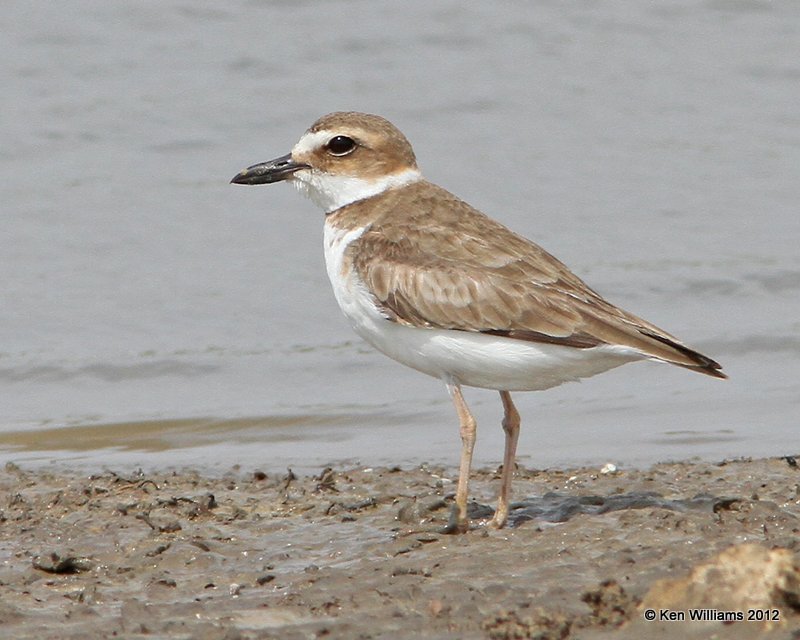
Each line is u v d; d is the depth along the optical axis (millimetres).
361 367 17297
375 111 24500
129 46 26062
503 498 10789
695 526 10133
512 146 23641
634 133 24047
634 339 9828
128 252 20516
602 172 22812
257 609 8906
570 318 9945
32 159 22891
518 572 9383
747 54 26547
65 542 10664
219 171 22672
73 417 15766
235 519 11305
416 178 11344
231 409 15922
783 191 22203
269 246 20750
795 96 25250
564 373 10188
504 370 10195
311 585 9445
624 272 19828
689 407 15602
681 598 8312
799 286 19312
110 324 18500
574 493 11883
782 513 10328
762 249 20469
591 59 26375
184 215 21531
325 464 13656
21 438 14977
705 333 18047
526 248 10492
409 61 26156
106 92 24719
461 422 10461
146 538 10719
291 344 18047
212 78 25297
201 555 10188
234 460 13906
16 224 21094
